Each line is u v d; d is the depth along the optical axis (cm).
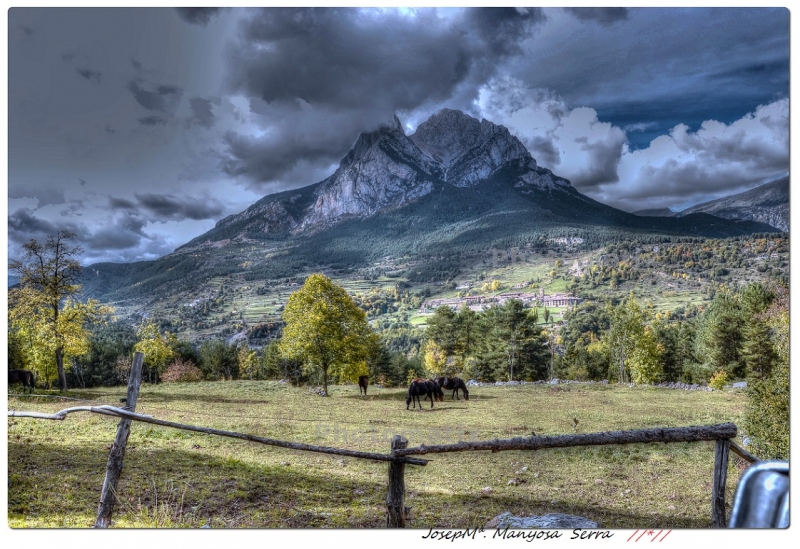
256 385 3722
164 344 5928
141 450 1248
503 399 3117
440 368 5959
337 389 3769
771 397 1221
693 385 3803
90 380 5506
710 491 1121
